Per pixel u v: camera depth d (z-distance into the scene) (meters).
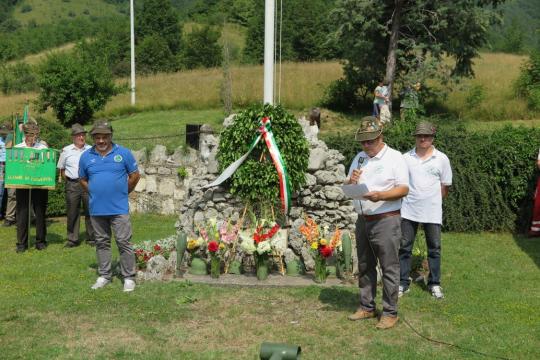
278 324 5.83
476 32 21.58
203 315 6.08
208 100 25.80
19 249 8.98
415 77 20.78
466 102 22.92
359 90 24.12
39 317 6.02
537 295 6.85
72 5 127.94
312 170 7.95
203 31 51.47
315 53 48.75
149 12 57.97
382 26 21.16
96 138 6.96
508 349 5.23
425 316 6.10
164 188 12.33
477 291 7.01
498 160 10.50
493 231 10.50
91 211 7.00
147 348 5.25
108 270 7.16
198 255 7.49
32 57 66.12
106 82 23.77
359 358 5.04
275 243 7.46
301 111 23.17
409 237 6.82
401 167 5.70
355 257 7.41
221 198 8.11
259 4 66.69
